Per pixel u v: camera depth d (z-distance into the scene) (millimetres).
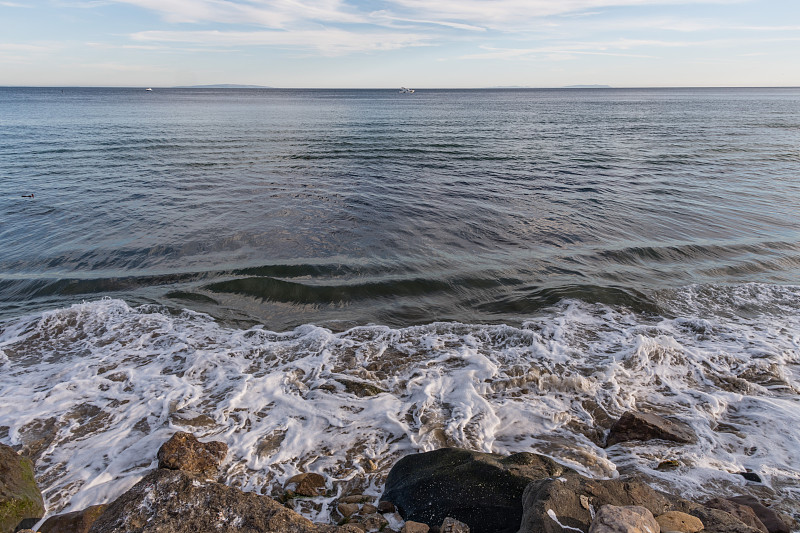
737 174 19078
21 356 6523
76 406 5465
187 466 4383
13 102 77625
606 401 5719
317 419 5309
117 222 12273
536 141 30078
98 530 3168
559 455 4660
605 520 2900
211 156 22328
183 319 7730
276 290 8812
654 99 122688
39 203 13727
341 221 12773
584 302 8438
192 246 10820
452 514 3527
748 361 6559
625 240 11523
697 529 3088
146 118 44875
